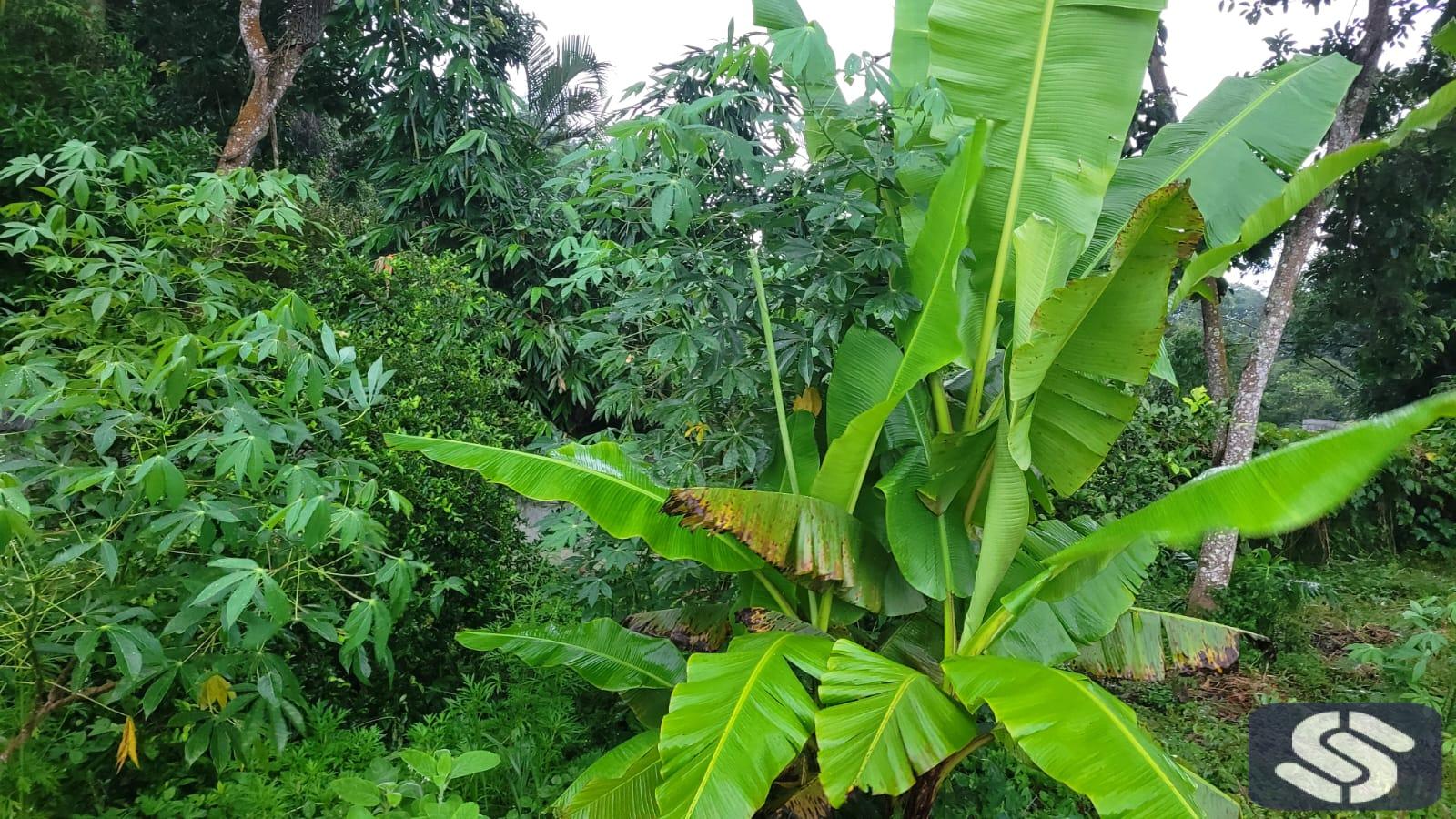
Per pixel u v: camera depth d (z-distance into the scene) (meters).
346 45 8.35
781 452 3.47
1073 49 2.88
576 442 3.12
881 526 3.17
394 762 3.09
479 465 2.87
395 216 7.88
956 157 2.92
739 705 2.21
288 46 6.91
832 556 2.67
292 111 9.32
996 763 3.58
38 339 2.82
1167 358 3.40
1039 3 2.88
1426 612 4.37
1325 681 5.07
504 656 3.75
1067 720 1.99
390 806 2.36
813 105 3.11
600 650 3.08
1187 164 3.37
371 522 2.74
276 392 3.40
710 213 3.15
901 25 3.67
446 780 2.31
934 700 2.26
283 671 2.52
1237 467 1.87
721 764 2.05
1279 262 6.35
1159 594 6.58
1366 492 8.38
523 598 4.38
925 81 2.96
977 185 3.02
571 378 7.39
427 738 3.18
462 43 7.84
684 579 3.75
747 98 3.07
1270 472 1.73
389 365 4.62
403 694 3.90
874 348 3.15
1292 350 12.85
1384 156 7.51
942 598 2.82
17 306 4.11
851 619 3.16
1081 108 2.89
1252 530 1.69
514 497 4.78
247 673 2.49
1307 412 17.81
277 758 2.90
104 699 2.51
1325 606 6.62
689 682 2.34
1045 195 2.94
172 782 2.75
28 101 4.84
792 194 3.05
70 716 2.78
